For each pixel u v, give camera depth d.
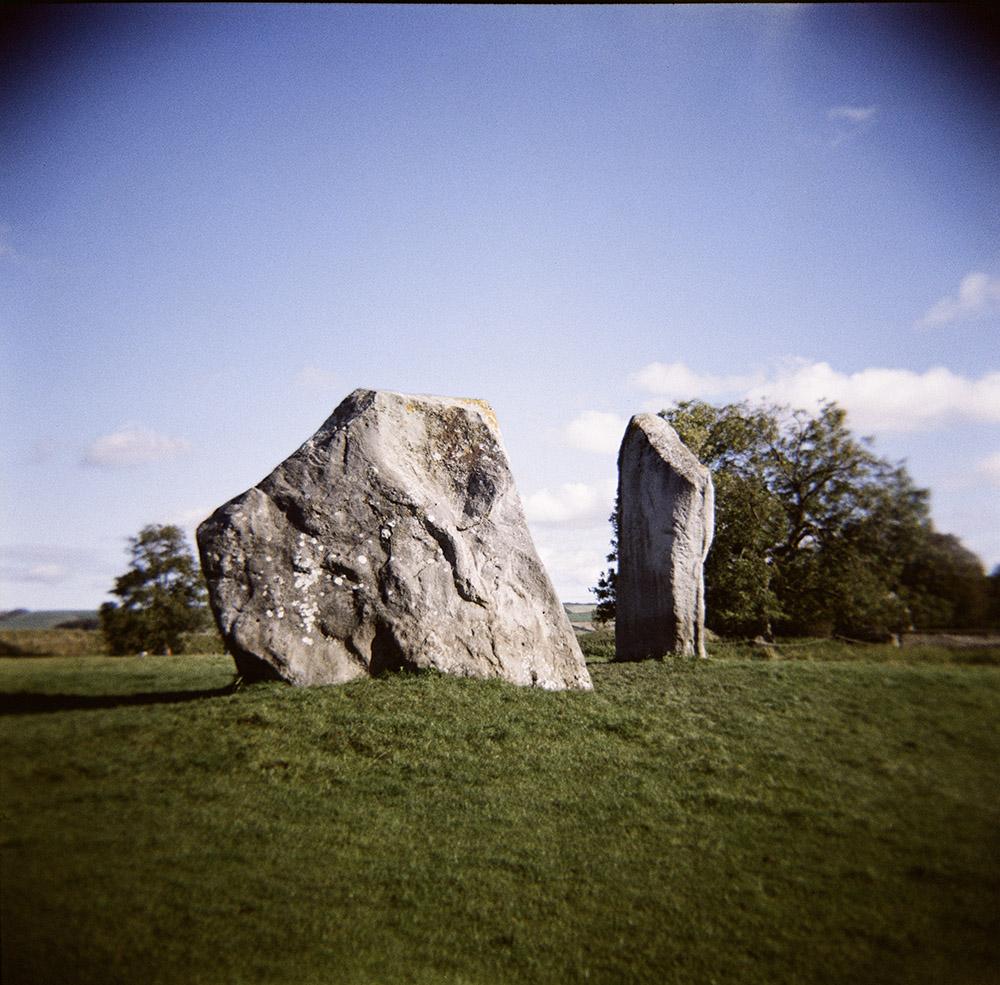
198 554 13.53
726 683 13.63
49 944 6.38
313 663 13.15
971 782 8.93
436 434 15.88
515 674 14.25
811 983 6.37
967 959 6.41
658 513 18.09
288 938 6.93
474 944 7.16
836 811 8.72
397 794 9.77
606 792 9.82
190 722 10.88
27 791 8.72
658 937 7.13
